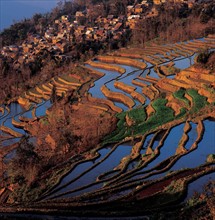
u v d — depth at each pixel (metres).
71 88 114.81
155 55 125.75
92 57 147.62
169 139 57.56
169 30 152.00
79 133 68.88
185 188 39.66
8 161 64.31
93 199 42.47
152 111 73.50
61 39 198.00
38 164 56.78
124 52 138.50
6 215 38.03
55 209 38.66
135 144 59.09
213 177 41.91
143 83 98.06
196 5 178.50
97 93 102.06
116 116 76.88
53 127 78.81
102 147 61.16
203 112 64.31
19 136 91.00
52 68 147.62
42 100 117.69
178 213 35.00
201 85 77.19
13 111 118.38
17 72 154.88
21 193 50.38
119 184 45.22
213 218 31.80
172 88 85.00
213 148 51.84
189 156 50.03
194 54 116.38
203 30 142.38
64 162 57.31
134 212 36.53
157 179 44.00
